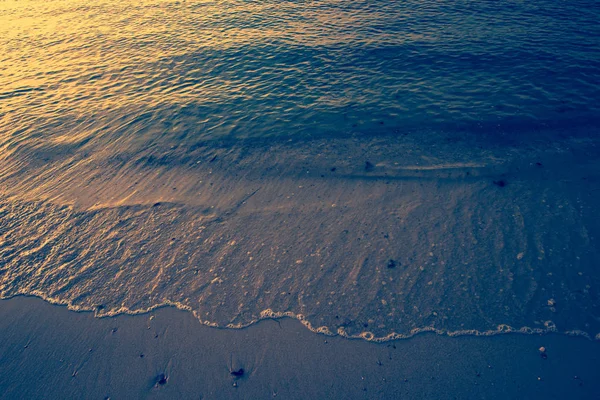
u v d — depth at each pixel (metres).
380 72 12.20
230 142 9.52
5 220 7.61
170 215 7.45
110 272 6.40
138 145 9.60
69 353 5.34
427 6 16.95
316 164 8.59
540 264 6.01
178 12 19.62
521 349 5.00
